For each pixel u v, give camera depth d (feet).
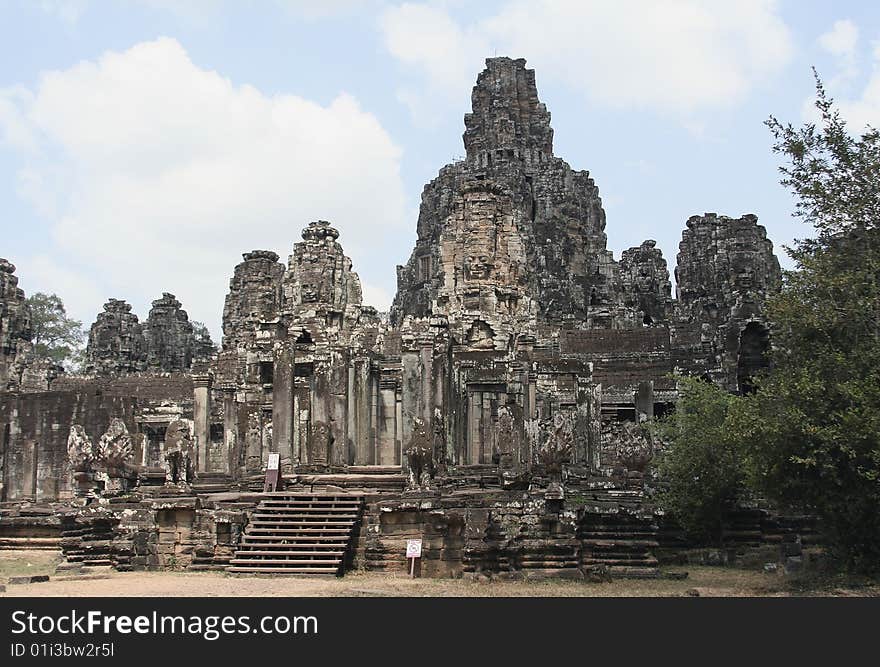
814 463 108.17
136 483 165.89
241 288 342.03
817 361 114.01
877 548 113.60
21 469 242.37
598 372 257.55
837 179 122.72
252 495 144.66
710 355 240.32
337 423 183.01
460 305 229.66
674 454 155.22
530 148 401.49
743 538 153.07
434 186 409.69
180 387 287.07
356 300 213.25
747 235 363.35
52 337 423.64
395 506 129.90
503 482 137.59
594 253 394.52
